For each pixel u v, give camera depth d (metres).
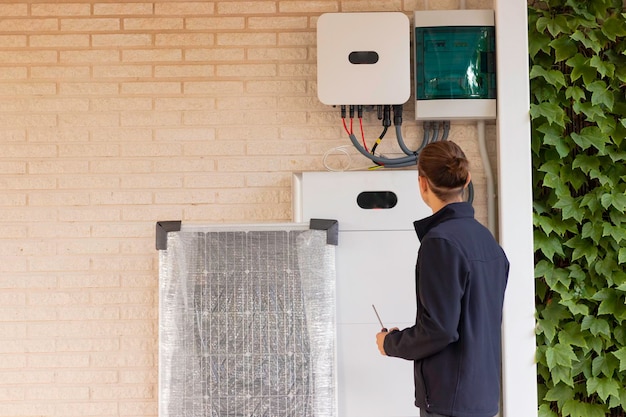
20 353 3.00
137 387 2.99
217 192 3.05
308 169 3.05
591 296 2.95
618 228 2.93
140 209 3.04
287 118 3.06
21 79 3.06
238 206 3.05
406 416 2.83
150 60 3.07
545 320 2.92
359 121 3.03
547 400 2.95
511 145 2.91
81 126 3.05
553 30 2.97
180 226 2.85
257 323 2.81
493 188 3.01
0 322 3.01
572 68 3.07
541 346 2.90
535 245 2.96
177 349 2.80
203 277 2.83
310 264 2.83
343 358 2.84
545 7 3.08
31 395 2.99
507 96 2.92
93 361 3.00
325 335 2.81
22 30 3.07
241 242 2.84
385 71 2.87
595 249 2.95
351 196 2.89
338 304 2.86
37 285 3.02
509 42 2.92
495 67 2.96
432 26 2.95
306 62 3.07
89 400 2.99
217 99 3.06
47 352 3.00
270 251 2.84
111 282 3.02
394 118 2.99
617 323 2.97
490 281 2.23
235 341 2.81
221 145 3.05
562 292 2.93
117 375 3.00
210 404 2.78
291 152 3.05
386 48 2.87
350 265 2.87
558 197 2.95
